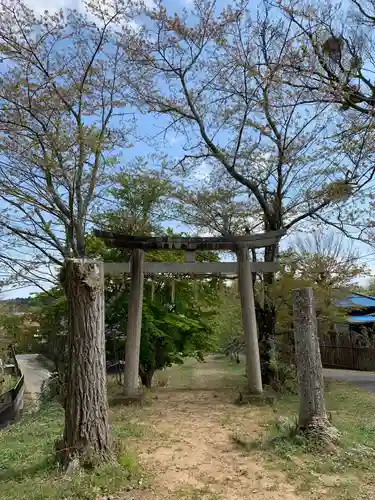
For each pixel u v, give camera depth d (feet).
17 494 12.40
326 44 29.01
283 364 33.01
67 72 30.68
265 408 25.32
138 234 35.96
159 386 36.27
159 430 20.44
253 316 28.63
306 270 39.63
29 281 33.63
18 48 28.81
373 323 65.92
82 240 31.35
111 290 35.04
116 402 26.30
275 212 35.63
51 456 15.29
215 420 22.41
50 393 33.22
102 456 14.44
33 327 43.14
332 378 44.01
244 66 32.60
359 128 29.37
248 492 13.05
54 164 28.14
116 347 34.83
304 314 18.61
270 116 34.65
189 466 15.44
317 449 16.38
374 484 13.51
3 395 37.70
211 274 32.19
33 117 28.99
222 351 60.64
